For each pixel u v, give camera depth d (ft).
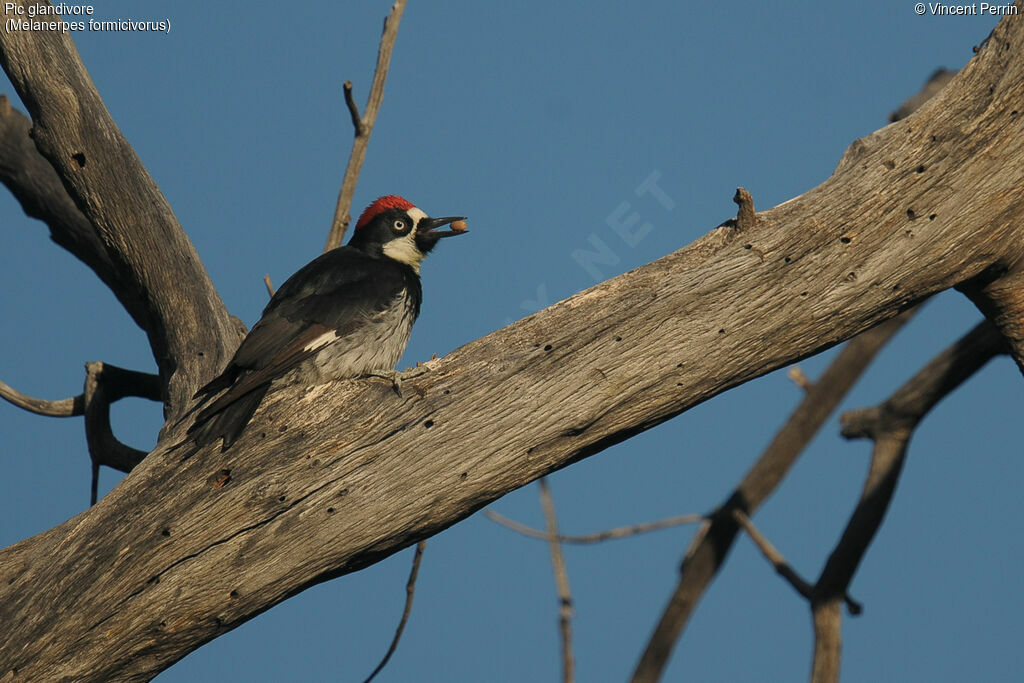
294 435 29.50
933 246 30.09
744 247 29.99
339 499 29.22
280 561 29.17
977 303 32.96
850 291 29.84
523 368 29.58
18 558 31.22
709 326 29.58
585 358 29.53
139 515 29.58
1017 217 30.48
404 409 29.43
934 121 30.55
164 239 39.78
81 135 37.58
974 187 30.17
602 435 29.89
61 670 28.94
